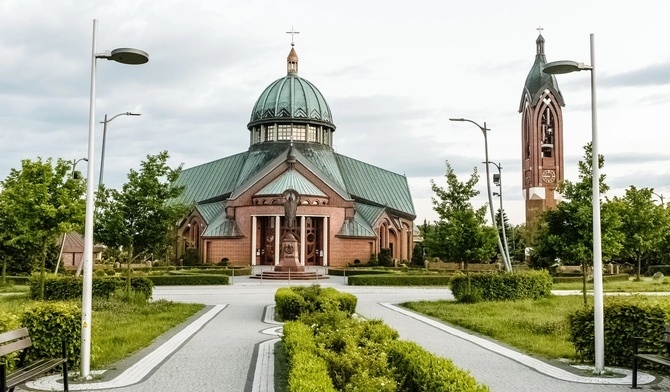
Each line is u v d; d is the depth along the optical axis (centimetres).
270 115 7975
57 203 2512
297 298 2052
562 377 1168
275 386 1093
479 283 2788
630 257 6191
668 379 1154
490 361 1334
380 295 3347
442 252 2839
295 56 8444
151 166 2653
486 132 3566
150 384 1112
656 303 1283
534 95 9794
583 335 1328
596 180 1268
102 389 1073
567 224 2231
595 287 1241
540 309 2336
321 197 6688
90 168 1205
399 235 7744
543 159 9744
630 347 1268
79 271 3878
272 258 6606
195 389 1073
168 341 1639
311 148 7944
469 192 2909
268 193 6594
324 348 1091
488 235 2775
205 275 4350
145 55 1238
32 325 1192
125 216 2609
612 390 1069
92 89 1220
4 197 2723
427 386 782
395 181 8525
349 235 6750
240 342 1616
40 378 1160
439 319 2141
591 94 1296
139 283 2727
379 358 941
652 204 4747
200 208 7425
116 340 1596
